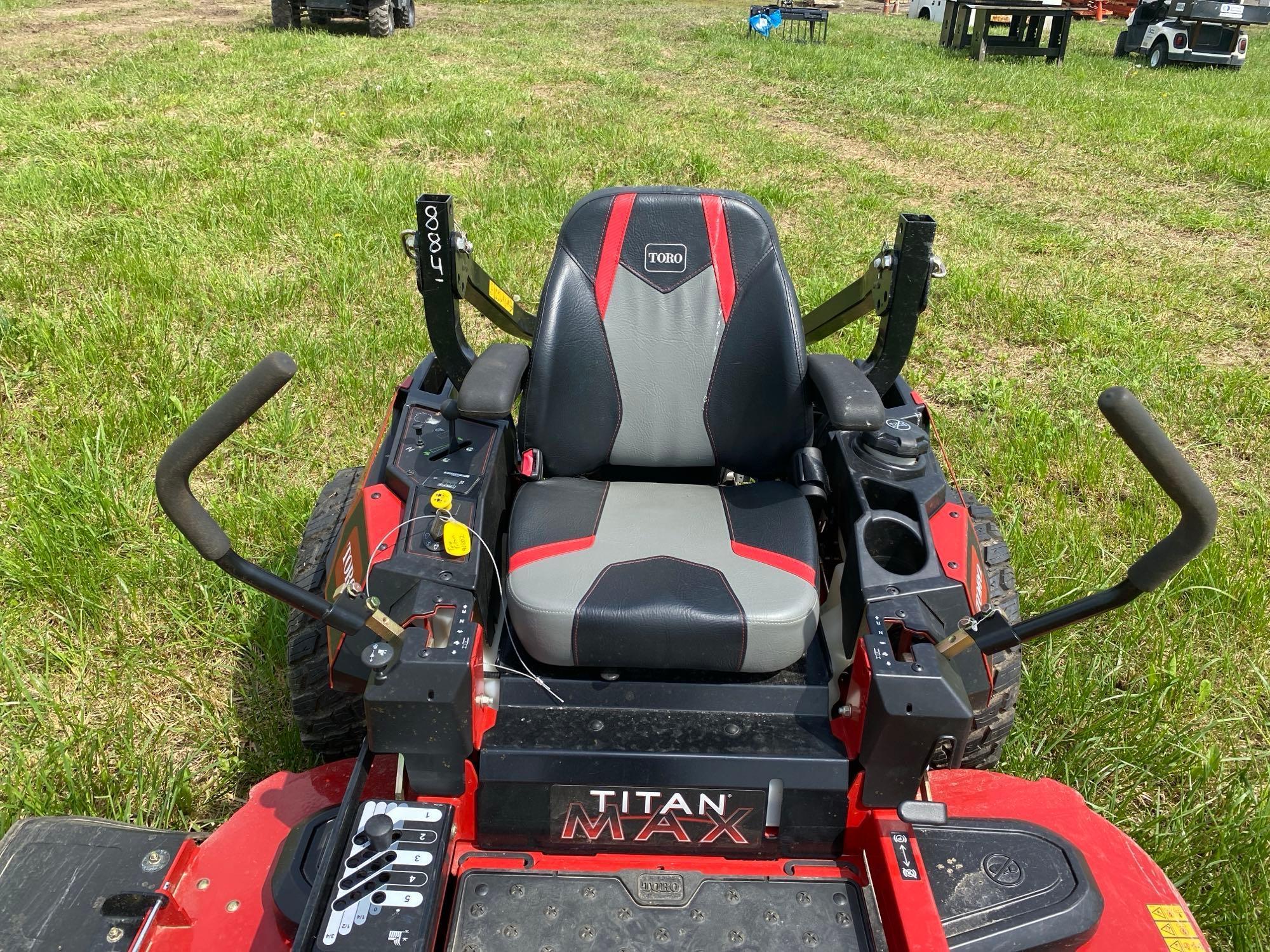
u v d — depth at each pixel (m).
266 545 3.41
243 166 7.79
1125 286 6.38
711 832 2.02
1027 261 6.87
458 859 1.99
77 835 1.99
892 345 2.67
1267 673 3.09
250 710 2.82
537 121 9.71
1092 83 14.42
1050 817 2.17
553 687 2.16
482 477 2.36
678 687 2.18
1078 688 2.91
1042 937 1.84
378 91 10.65
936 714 1.83
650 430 2.71
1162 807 2.65
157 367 4.43
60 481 3.55
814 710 2.14
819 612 2.28
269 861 1.99
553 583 2.16
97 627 3.08
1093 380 4.97
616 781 1.98
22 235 5.96
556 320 2.60
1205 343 5.64
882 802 1.97
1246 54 19.03
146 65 11.75
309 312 5.32
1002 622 1.95
